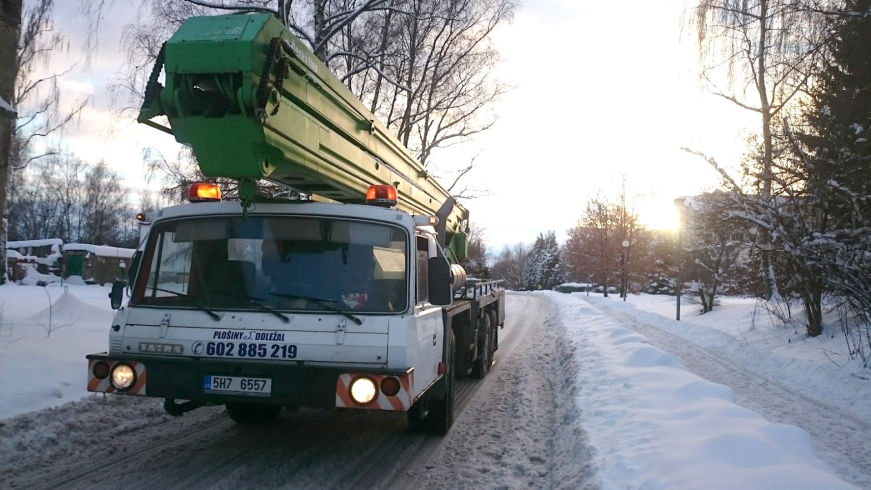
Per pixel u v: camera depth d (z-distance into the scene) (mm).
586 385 8289
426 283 5496
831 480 4031
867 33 11297
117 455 5500
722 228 15562
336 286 4926
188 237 5164
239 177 4504
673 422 5828
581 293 53219
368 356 4605
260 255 5047
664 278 44594
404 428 6770
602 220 47250
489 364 11188
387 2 16703
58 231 64500
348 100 5805
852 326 12336
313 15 14734
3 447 5293
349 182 6055
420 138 22188
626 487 4316
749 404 8305
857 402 8258
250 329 4711
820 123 11945
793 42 13117
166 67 4199
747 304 21109
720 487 3947
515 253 135625
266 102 4125
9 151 6402
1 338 8781
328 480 5023
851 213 11273
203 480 4867
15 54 6457
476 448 6102
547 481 5199
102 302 18047
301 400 4473
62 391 6953
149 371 4652
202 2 12438
